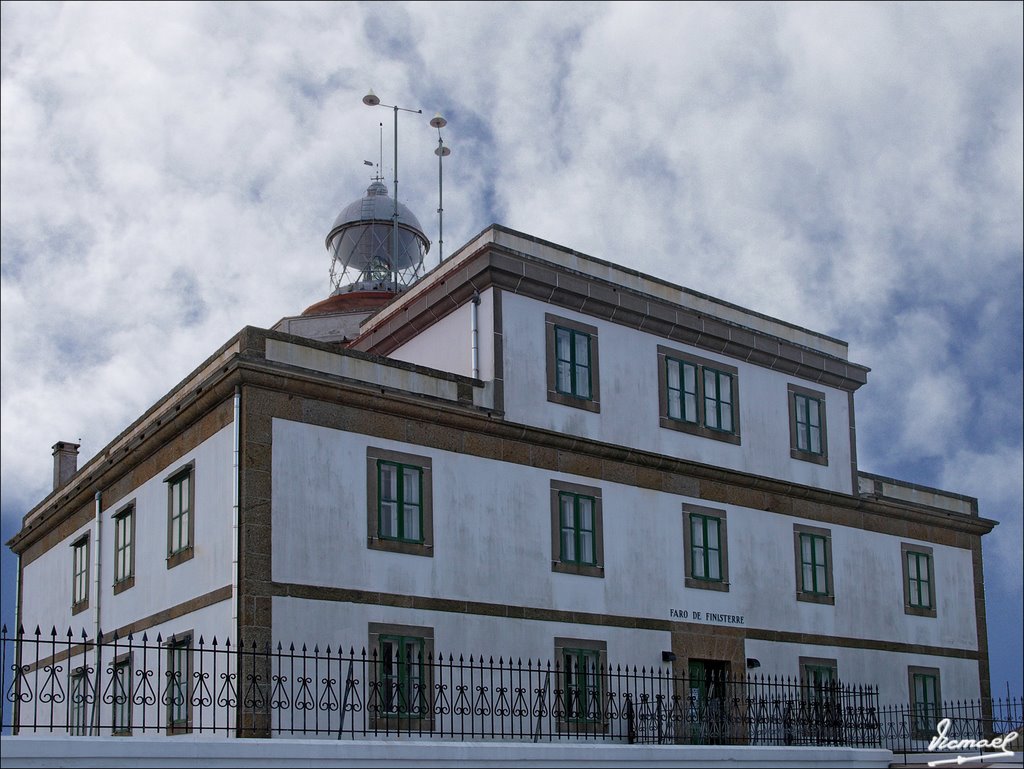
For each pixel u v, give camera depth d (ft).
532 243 94.79
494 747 54.49
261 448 77.10
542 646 87.66
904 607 117.29
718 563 101.30
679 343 103.19
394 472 83.41
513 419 89.92
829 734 95.14
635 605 94.07
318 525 78.38
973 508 128.67
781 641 104.12
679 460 99.25
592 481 94.02
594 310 96.94
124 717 88.07
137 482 91.81
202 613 78.79
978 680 123.34
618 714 89.40
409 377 85.56
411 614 81.41
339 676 65.77
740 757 62.44
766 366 109.91
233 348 81.20
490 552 86.58
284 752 48.52
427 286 97.86
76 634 99.86
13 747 41.93
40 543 112.88
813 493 110.22
